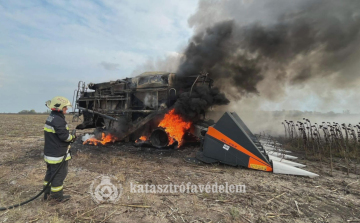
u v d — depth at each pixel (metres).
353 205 3.16
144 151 7.31
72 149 7.69
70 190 3.79
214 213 2.94
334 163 5.82
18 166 5.39
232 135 5.16
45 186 3.22
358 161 6.00
